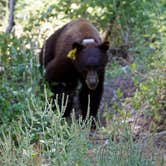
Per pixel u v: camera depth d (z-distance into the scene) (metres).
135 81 12.26
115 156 6.86
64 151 6.88
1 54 12.16
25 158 6.93
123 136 7.12
